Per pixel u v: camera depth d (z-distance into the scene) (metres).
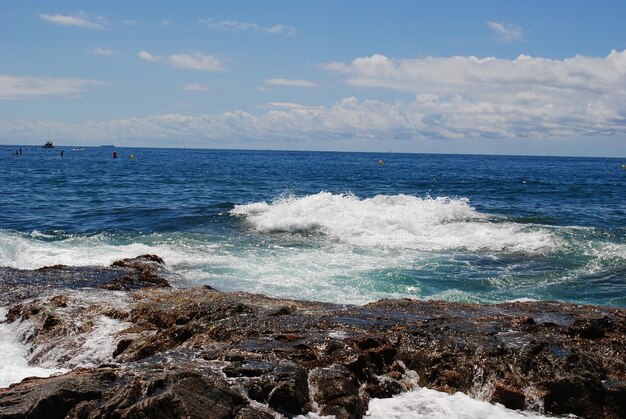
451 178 57.06
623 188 42.97
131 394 6.24
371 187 43.09
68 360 9.35
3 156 105.62
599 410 7.51
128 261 15.95
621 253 17.69
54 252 17.61
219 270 15.77
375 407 7.34
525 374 7.95
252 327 9.39
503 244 19.00
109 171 59.09
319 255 17.70
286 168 74.44
